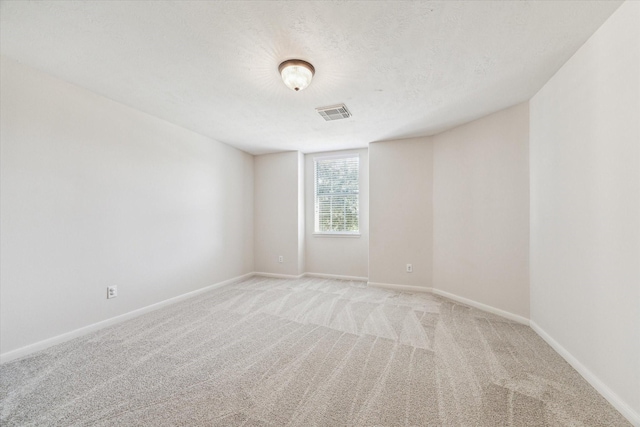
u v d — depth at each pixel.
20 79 2.09
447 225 3.69
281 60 2.02
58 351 2.17
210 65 2.10
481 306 3.16
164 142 3.32
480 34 1.73
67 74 2.25
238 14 1.55
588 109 1.78
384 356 2.09
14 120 2.07
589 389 1.68
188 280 3.65
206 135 3.96
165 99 2.71
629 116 1.45
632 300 1.42
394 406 1.53
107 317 2.68
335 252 4.88
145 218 3.08
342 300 3.54
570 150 1.98
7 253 2.03
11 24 1.62
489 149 3.09
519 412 1.48
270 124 3.47
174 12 1.53
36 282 2.18
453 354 2.11
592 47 1.74
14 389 1.68
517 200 2.77
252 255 5.07
